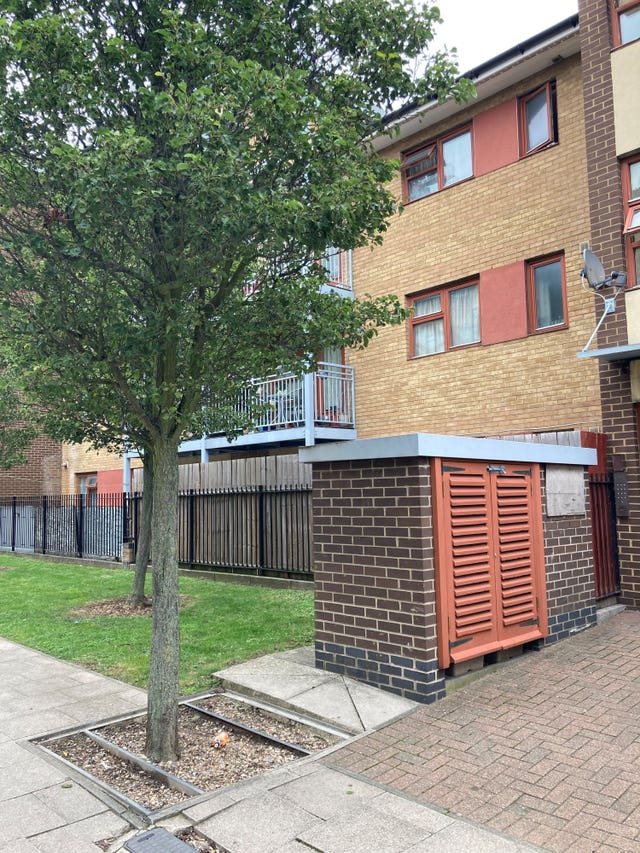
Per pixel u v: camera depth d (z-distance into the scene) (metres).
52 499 18.28
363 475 5.63
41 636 7.64
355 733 4.58
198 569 12.26
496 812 3.45
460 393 11.80
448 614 5.26
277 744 4.53
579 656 6.08
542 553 6.43
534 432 10.73
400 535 5.31
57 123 4.43
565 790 3.65
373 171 5.31
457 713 4.83
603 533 8.04
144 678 6.00
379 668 5.39
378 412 13.16
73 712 5.16
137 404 4.67
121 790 3.93
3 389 9.99
